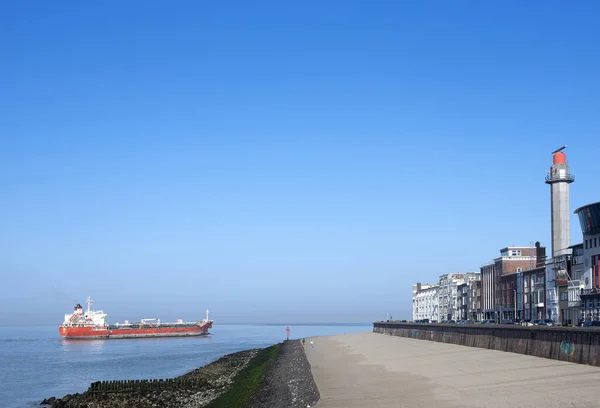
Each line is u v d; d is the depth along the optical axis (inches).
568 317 5634.8
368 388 2797.7
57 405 3378.4
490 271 7869.1
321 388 2955.2
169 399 3435.0
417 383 2783.0
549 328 3107.8
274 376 4065.0
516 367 2906.0
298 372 3976.4
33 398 3850.9
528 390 2290.8
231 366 5369.1
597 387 2209.6
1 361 6594.5
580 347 2810.0
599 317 4936.0
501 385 2464.3
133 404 3299.7
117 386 3836.1
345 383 3065.9
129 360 6525.6
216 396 3452.3
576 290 5477.4
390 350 5068.9
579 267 5536.4
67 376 5054.1
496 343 3922.2
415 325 6786.4
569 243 6368.1
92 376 5032.0
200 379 4109.3
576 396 2094.0
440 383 2706.7
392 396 2492.6
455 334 4985.2
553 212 6461.6
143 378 4845.0
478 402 2177.7
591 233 5236.2
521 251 7529.5
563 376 2493.8
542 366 2834.6
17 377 5019.7
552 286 5959.6
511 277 7126.0
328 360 4658.0
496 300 7598.4
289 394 3053.6
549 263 6063.0
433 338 5802.2
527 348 3395.7
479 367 3078.2
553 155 6565.0
